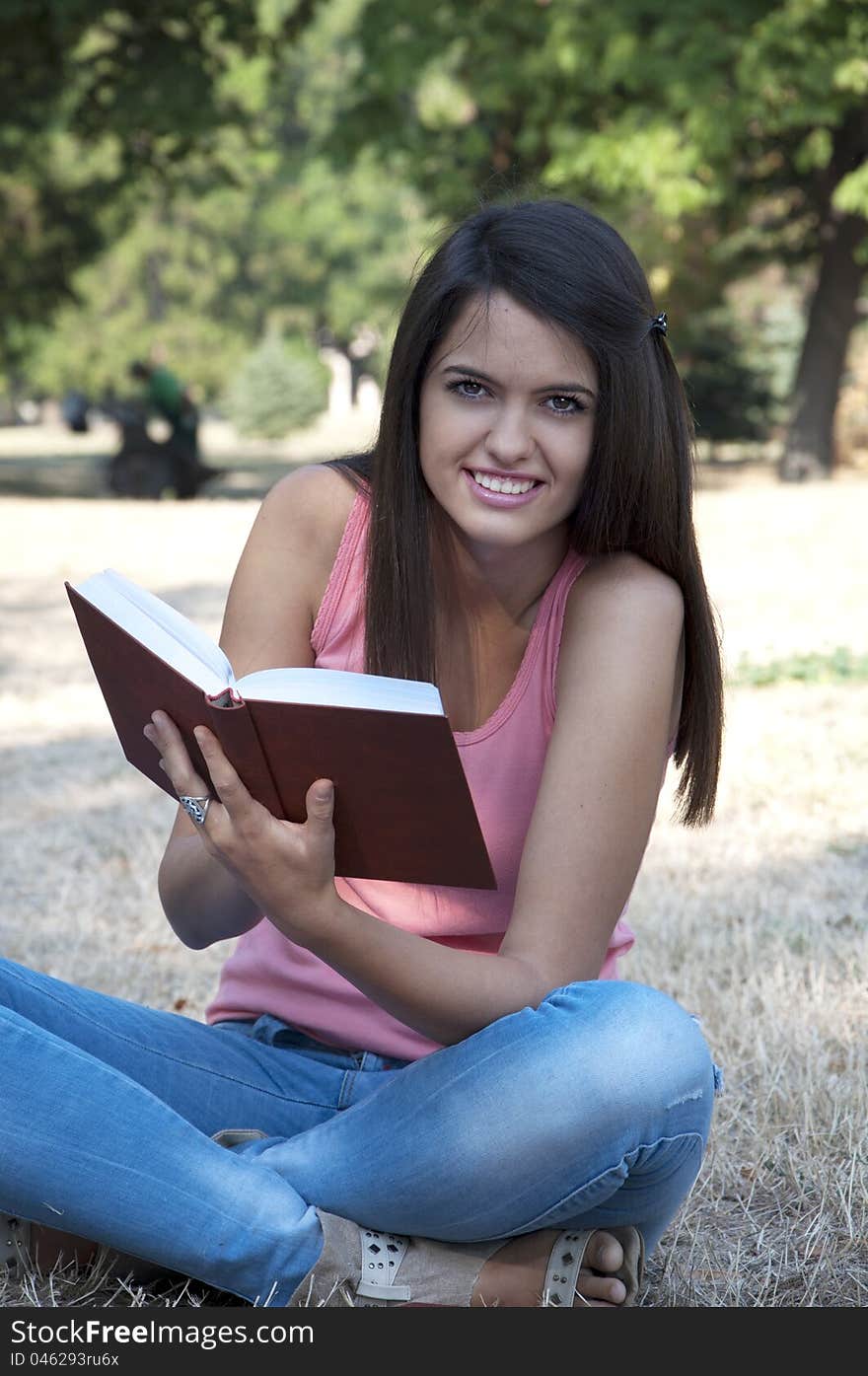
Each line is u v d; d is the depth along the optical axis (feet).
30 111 95.30
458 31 85.61
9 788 26.12
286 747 8.14
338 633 10.41
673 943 17.20
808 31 76.84
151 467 92.12
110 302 211.20
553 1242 9.45
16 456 153.07
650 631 9.75
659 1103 8.98
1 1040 9.35
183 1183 9.34
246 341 215.51
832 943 17.34
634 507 9.73
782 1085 13.38
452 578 10.05
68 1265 10.29
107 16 87.92
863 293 116.98
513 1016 9.05
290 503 10.57
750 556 56.29
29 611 47.37
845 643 37.24
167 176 99.30
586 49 79.77
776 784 25.00
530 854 9.49
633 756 9.57
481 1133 8.96
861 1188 11.57
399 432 9.76
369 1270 9.44
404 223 197.36
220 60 91.66
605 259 9.29
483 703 10.24
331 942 8.61
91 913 19.07
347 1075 10.48
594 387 9.27
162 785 9.72
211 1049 10.57
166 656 8.20
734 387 123.34
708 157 82.38
